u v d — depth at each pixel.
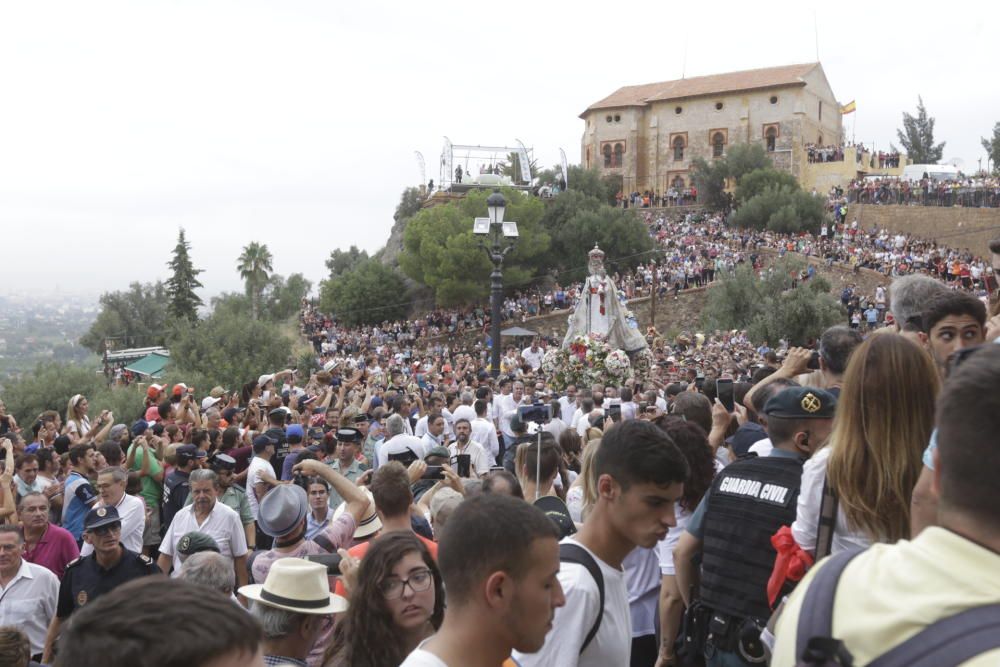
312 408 14.59
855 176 78.44
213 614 1.52
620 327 28.17
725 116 83.12
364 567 3.66
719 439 5.96
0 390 39.47
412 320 64.12
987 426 1.48
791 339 40.81
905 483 2.95
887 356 3.04
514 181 81.69
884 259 54.06
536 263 64.88
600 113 87.88
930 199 63.91
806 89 80.75
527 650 2.53
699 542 3.94
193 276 78.06
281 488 5.55
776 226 66.25
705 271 56.41
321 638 4.71
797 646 1.60
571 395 17.02
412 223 63.34
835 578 1.65
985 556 1.47
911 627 1.46
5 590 6.14
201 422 13.17
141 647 1.43
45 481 9.54
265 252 78.25
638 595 4.78
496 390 17.50
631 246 65.25
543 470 6.23
